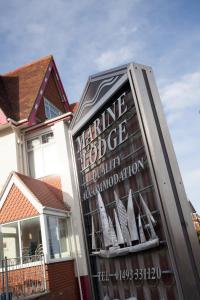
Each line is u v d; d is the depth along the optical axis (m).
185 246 3.19
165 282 3.46
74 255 14.02
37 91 18.64
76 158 5.69
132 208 3.97
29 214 13.17
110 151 4.61
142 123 3.73
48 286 11.67
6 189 13.95
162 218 3.30
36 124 16.88
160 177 3.40
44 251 12.38
